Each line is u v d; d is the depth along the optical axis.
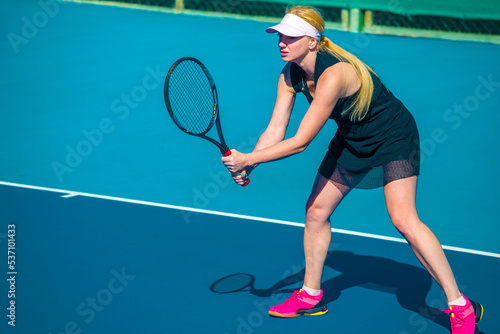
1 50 21.92
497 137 15.06
